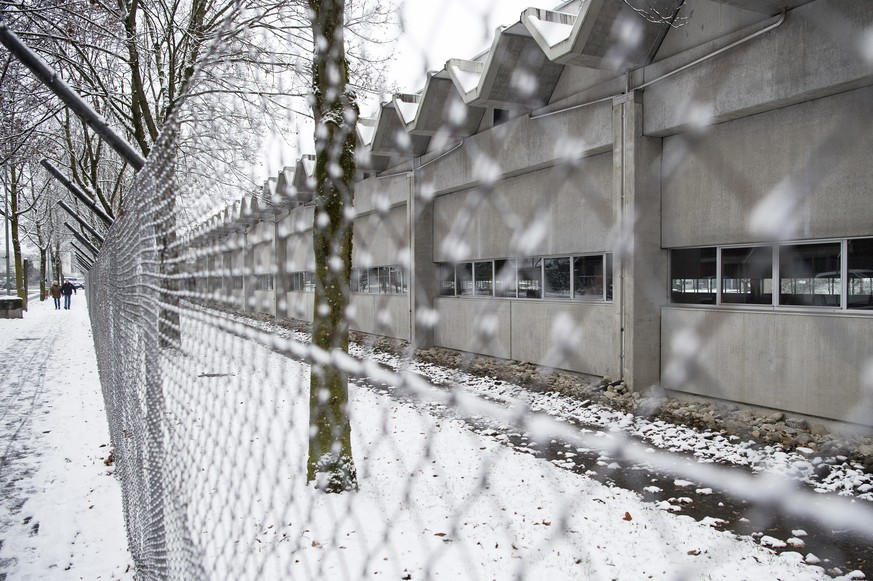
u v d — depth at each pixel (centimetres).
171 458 283
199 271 229
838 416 695
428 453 120
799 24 648
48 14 1297
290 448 497
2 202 3766
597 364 1035
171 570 292
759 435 696
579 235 1051
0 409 1112
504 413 103
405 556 384
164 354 296
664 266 916
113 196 2216
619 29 85
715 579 378
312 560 363
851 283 705
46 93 1536
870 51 64
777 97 675
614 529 423
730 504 458
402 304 1495
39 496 661
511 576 359
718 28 718
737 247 827
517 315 1250
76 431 932
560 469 481
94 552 520
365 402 834
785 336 755
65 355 1861
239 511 406
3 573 489
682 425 718
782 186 62
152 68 1661
